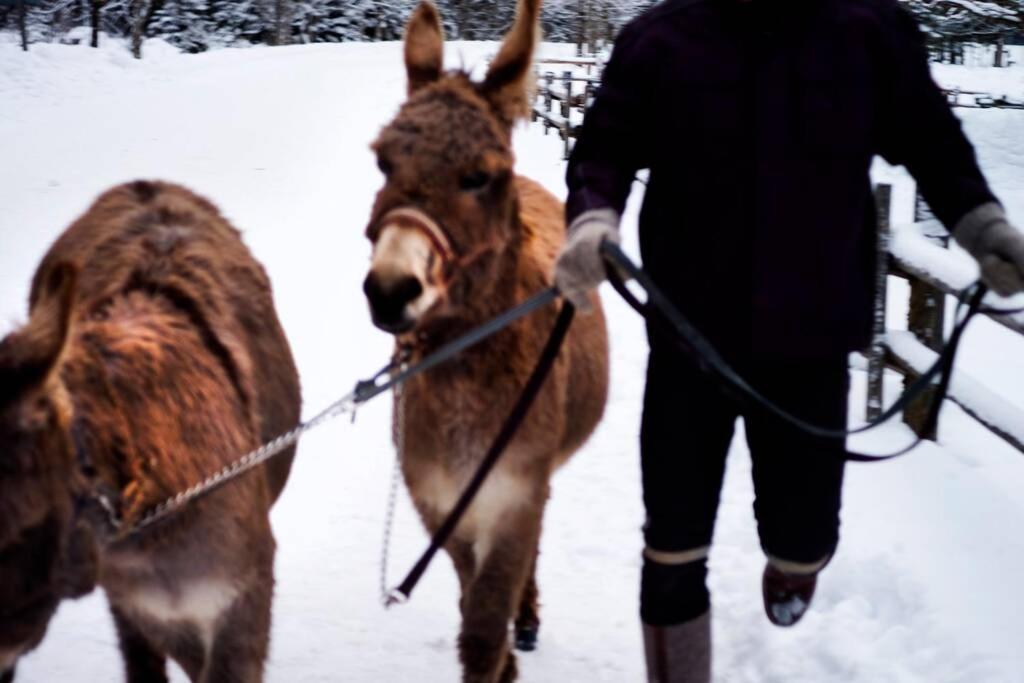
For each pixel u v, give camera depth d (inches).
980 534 163.2
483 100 119.4
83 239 136.6
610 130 108.2
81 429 92.3
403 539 189.5
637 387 257.6
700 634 115.5
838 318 104.4
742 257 104.0
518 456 126.0
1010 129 796.0
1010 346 265.1
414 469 129.3
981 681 129.1
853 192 103.2
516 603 131.0
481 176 112.3
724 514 188.1
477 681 128.2
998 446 197.6
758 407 107.7
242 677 114.0
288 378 139.4
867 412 213.5
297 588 172.2
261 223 425.1
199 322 116.8
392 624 162.7
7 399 81.1
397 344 126.3
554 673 149.8
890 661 138.5
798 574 113.8
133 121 726.5
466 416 123.1
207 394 109.9
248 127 697.6
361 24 1686.8
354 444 226.8
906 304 315.6
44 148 617.9
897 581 152.8
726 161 102.5
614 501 199.5
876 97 102.7
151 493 100.2
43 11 1262.3
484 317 120.6
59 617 163.0
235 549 110.3
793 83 100.9
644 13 109.0
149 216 134.3
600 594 169.8
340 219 434.6
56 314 83.2
